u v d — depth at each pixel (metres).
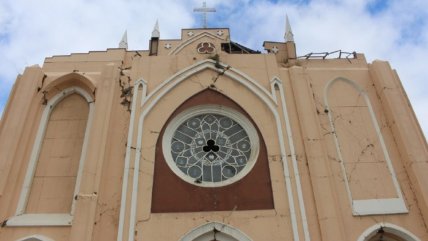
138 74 14.38
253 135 13.32
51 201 12.34
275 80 14.31
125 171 12.04
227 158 13.06
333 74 14.90
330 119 13.73
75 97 14.70
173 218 11.39
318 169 12.26
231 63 14.77
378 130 13.59
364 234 11.39
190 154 13.09
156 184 12.03
